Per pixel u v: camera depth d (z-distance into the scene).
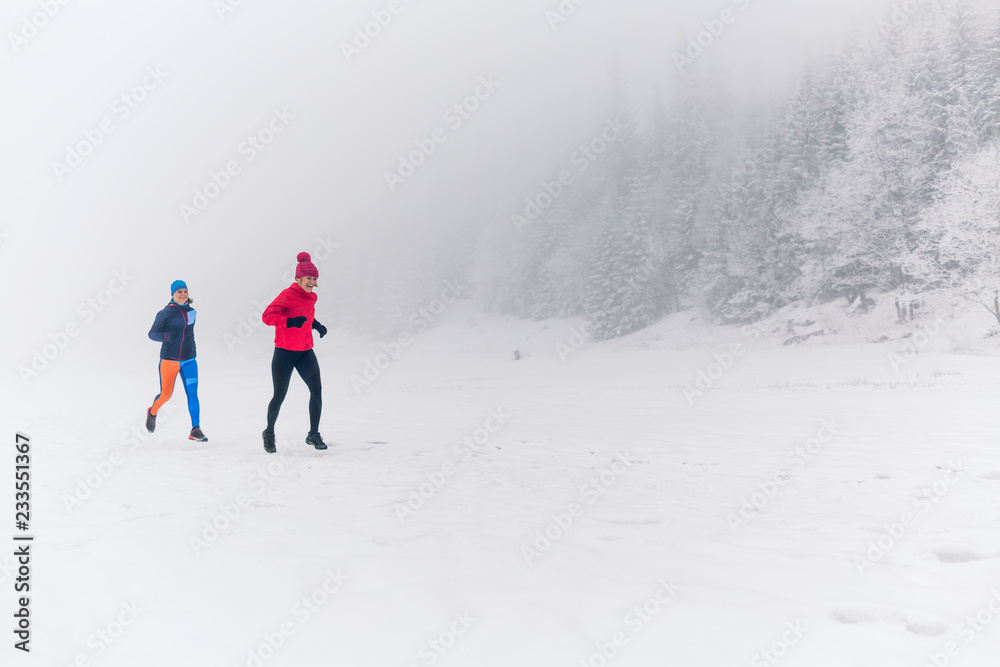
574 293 68.31
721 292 52.22
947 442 7.37
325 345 94.94
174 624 2.01
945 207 28.62
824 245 41.00
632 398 17.22
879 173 36.00
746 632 1.96
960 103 34.44
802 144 47.53
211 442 8.09
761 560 2.87
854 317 39.75
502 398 18.30
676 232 59.88
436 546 3.11
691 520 3.85
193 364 8.14
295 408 14.94
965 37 37.78
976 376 18.33
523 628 2.00
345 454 7.15
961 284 29.09
